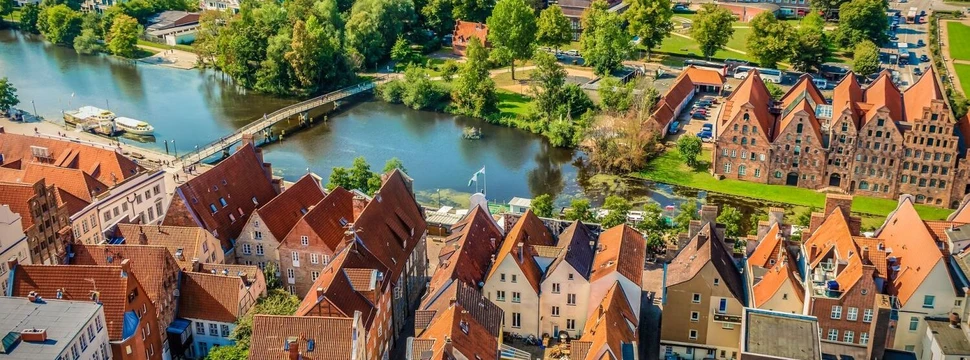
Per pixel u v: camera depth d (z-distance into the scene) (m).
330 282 109.50
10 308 99.81
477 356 102.94
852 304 110.75
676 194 198.25
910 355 113.25
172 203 134.25
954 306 110.12
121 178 162.25
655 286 141.62
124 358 106.12
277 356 99.31
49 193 132.75
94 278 108.31
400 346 127.81
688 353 122.88
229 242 139.62
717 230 133.62
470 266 123.69
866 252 113.38
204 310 119.81
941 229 123.75
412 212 144.50
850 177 195.50
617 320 112.00
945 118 183.12
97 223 151.00
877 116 188.25
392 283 125.12
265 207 136.38
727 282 118.19
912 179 190.50
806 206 190.12
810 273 118.06
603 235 135.62
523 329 126.69
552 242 137.88
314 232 130.00
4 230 119.75
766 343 105.88
